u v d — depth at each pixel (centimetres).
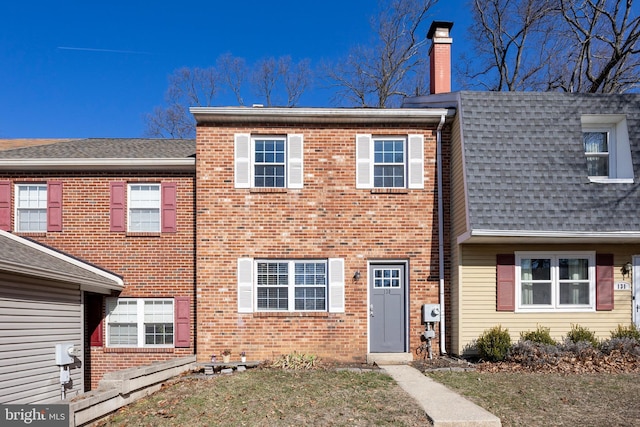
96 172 1335
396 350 1264
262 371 1069
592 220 1148
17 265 892
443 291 1270
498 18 2836
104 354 1295
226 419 741
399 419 731
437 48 1460
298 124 1295
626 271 1229
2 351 883
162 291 1314
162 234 1324
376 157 1316
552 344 1145
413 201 1293
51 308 1038
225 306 1250
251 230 1269
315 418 738
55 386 1038
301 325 1251
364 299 1265
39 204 1338
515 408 779
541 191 1173
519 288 1228
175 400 849
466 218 1156
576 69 2603
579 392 866
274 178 1297
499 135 1225
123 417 775
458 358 1203
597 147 1284
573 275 1239
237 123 1284
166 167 1324
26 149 1482
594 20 2416
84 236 1322
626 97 1271
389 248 1280
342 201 1284
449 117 1294
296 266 1279
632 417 728
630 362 1073
